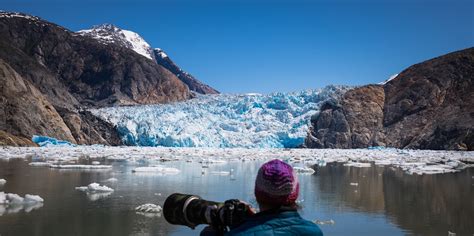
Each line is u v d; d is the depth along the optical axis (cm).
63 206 1116
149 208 1083
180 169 2375
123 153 4047
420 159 3891
